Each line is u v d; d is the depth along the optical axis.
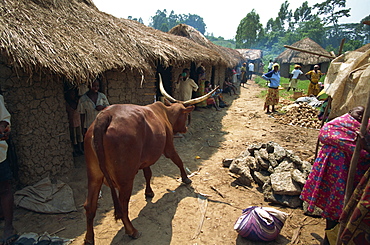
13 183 3.96
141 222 3.51
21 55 3.53
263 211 3.18
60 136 4.56
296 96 12.57
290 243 3.11
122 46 5.94
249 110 11.09
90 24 5.86
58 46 4.30
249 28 75.06
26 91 3.95
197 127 8.30
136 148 2.97
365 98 3.01
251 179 4.46
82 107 4.60
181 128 4.70
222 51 17.00
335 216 2.71
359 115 2.64
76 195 4.11
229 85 16.08
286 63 25.08
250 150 4.98
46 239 3.05
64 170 4.68
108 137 2.74
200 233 3.31
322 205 2.81
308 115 9.09
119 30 6.46
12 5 4.42
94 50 4.97
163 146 3.69
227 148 6.53
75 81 4.22
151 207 3.87
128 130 2.89
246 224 3.13
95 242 3.10
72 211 3.71
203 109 10.73
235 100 13.98
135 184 4.59
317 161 2.85
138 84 6.64
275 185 3.94
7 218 3.03
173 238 3.21
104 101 4.76
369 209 1.96
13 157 3.94
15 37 3.67
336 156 2.69
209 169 5.26
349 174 2.17
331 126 2.72
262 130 8.10
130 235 3.16
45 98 4.24
